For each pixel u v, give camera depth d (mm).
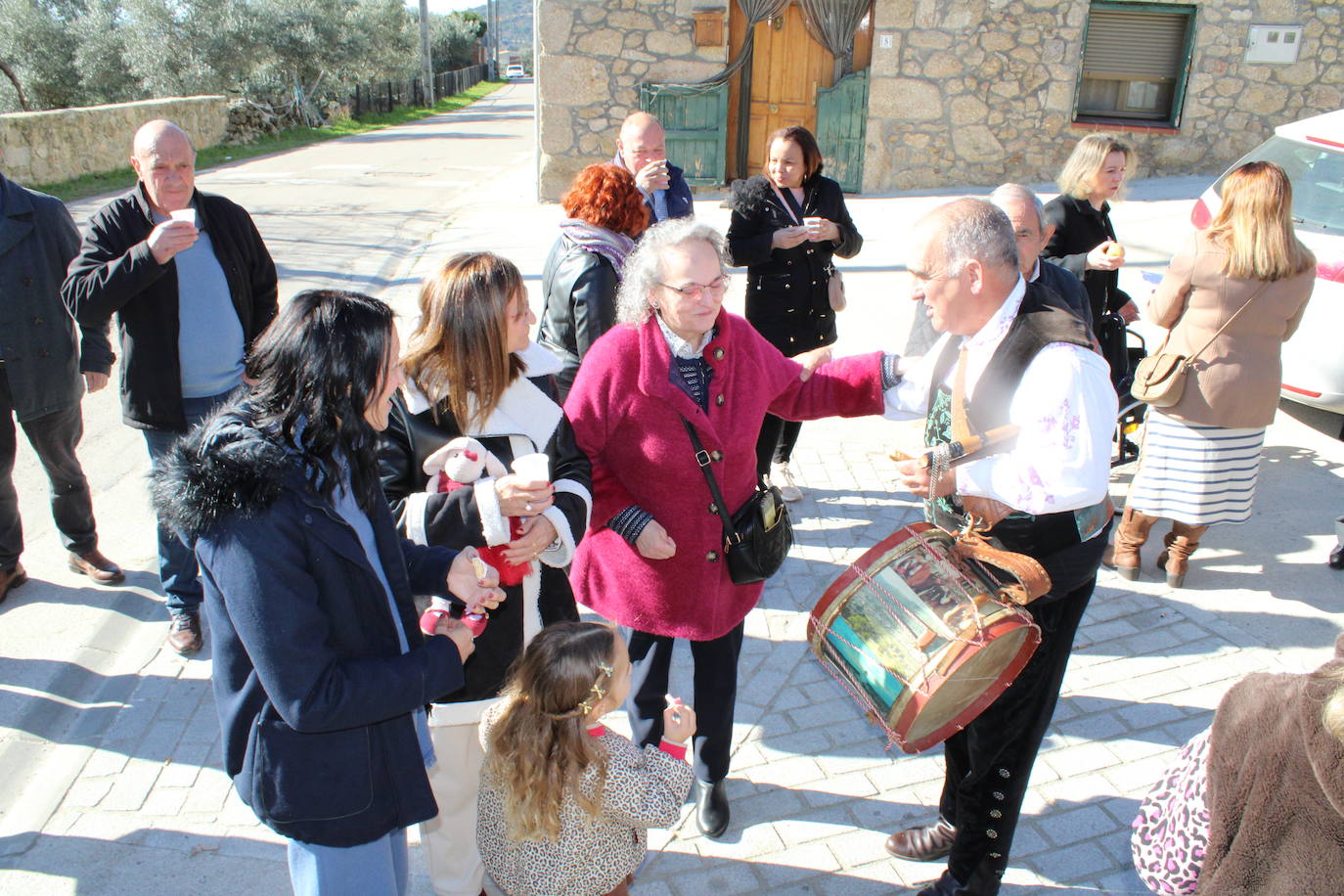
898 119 11609
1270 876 1457
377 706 1729
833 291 4496
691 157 11719
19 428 5828
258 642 1630
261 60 25359
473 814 2473
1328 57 11227
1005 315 2113
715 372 2484
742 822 2900
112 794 2971
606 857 2186
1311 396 5141
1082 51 11344
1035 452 2018
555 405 2346
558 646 2062
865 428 5793
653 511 2541
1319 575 4188
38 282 3658
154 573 4273
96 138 16594
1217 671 3562
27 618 3904
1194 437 3836
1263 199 3531
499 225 11016
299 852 1944
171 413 3461
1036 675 2230
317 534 1670
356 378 1651
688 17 11156
